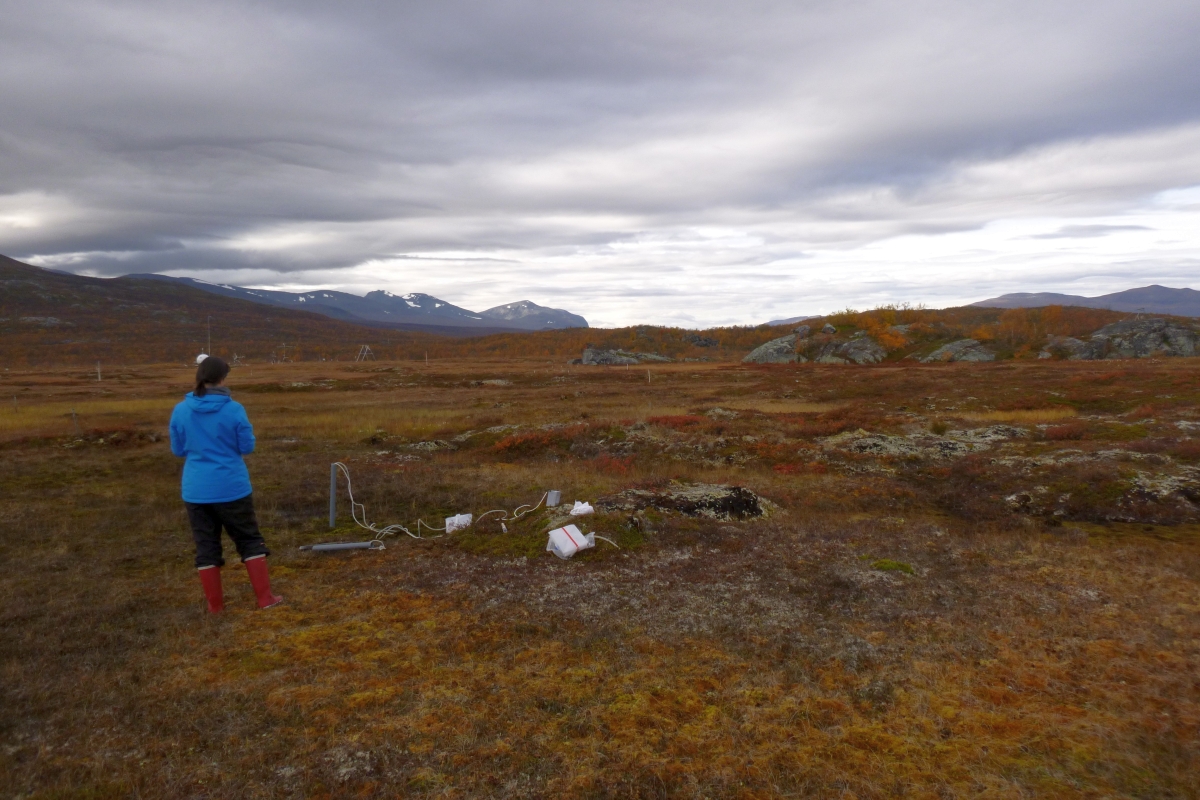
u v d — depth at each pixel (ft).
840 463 46.88
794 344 247.50
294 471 40.88
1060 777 10.15
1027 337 232.73
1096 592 18.22
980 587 18.81
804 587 18.89
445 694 12.73
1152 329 204.95
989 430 55.98
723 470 46.70
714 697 12.72
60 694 12.76
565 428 59.52
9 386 136.98
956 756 10.75
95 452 49.83
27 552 22.58
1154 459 39.45
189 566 21.29
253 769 10.48
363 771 10.40
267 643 15.16
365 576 20.20
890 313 263.29
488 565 21.13
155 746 11.07
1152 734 11.29
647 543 23.25
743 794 9.86
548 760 10.68
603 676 13.53
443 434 65.00
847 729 11.57
